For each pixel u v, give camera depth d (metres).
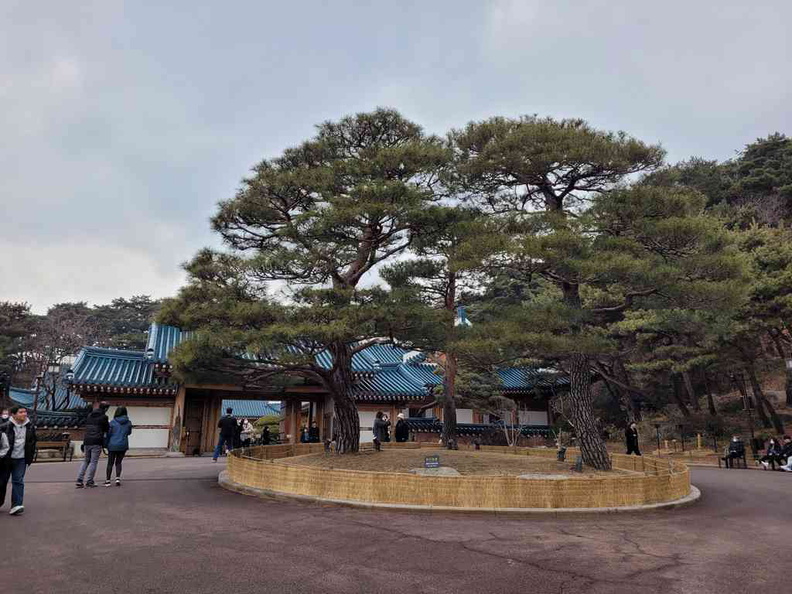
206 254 13.77
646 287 13.22
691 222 12.39
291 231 12.52
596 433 14.30
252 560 6.35
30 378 45.41
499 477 10.20
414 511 9.84
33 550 6.54
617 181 14.97
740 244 26.20
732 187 44.69
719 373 33.47
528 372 35.28
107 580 5.49
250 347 11.16
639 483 10.90
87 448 12.00
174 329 27.67
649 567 6.54
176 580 5.55
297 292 12.51
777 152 45.41
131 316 71.88
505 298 28.36
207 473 15.43
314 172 13.28
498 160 14.22
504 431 33.16
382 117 15.33
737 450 23.28
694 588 5.74
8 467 8.69
